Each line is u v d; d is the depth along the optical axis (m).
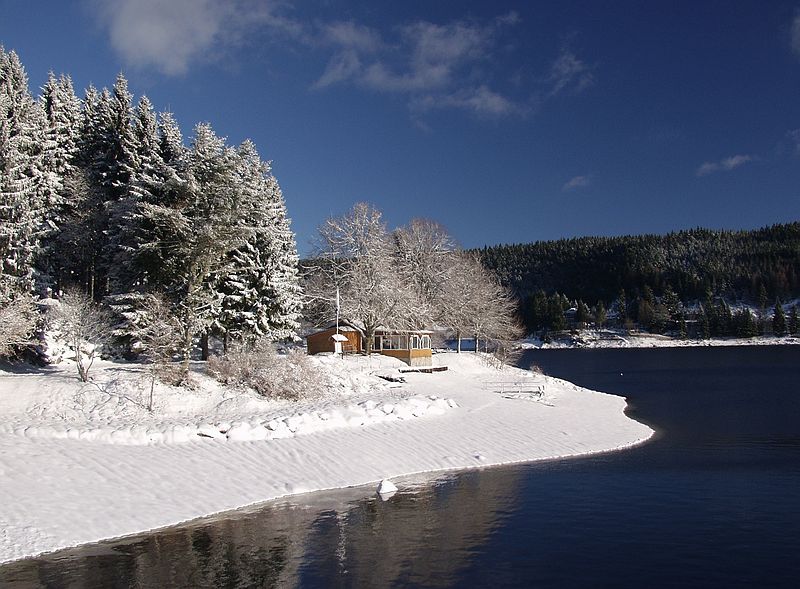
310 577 12.38
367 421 26.22
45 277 40.47
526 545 14.12
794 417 35.34
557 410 33.47
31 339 35.12
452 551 13.78
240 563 13.12
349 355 45.44
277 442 22.52
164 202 32.34
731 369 77.81
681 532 14.95
